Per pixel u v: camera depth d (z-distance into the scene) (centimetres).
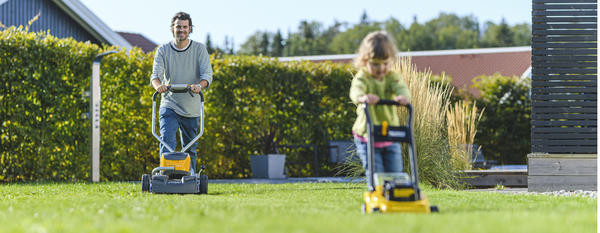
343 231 418
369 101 575
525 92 2030
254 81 1557
